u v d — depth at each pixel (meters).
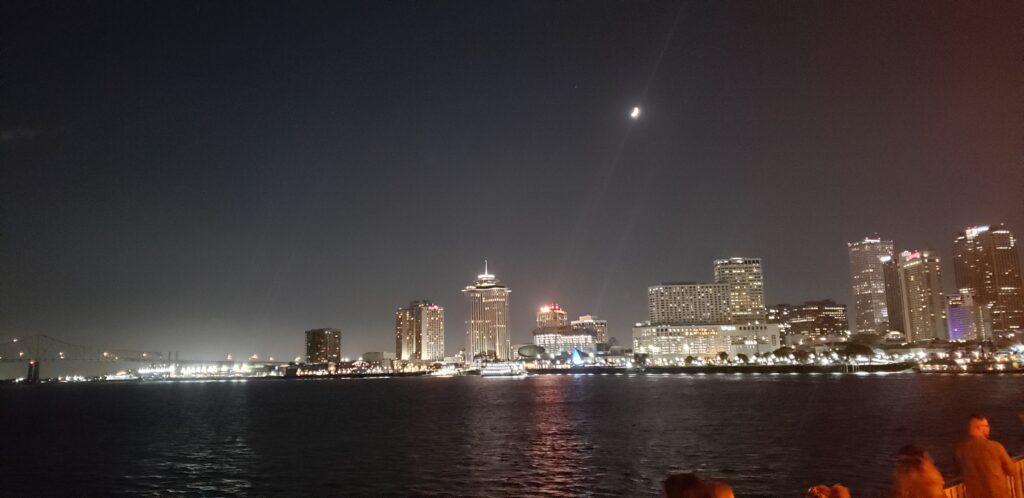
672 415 107.12
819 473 51.50
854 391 175.38
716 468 54.72
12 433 103.81
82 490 54.50
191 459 69.81
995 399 133.62
